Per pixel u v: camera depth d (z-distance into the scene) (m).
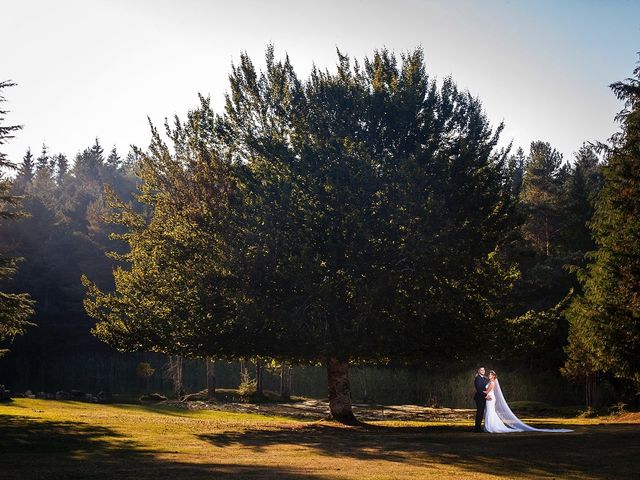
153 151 32.84
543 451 17.22
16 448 17.39
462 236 27.34
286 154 28.92
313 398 59.03
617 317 33.22
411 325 26.88
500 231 29.14
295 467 14.09
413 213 26.47
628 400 45.19
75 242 77.56
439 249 25.69
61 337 72.94
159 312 30.53
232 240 28.59
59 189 124.56
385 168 28.02
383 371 62.00
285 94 30.70
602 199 36.38
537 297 63.47
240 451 17.50
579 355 42.75
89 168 139.50
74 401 42.25
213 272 28.89
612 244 34.69
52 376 69.75
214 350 29.11
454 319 27.92
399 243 27.14
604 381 48.34
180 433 21.92
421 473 13.33
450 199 27.66
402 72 30.75
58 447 17.73
